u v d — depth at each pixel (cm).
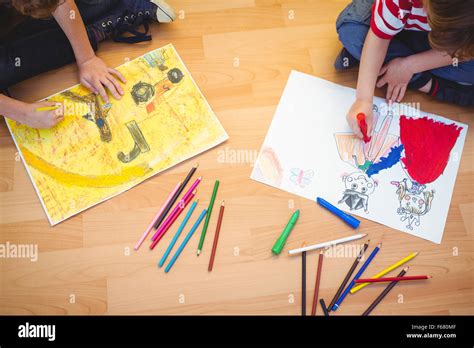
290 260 90
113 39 105
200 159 96
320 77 103
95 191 93
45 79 101
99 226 91
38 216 92
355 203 93
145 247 90
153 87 101
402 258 91
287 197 94
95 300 87
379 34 87
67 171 94
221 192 94
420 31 96
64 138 96
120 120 98
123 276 88
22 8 75
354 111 94
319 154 96
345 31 96
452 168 96
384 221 92
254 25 108
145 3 102
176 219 92
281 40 107
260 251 90
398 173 95
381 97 101
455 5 62
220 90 101
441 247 91
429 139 98
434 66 94
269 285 88
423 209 93
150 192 93
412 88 101
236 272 89
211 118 98
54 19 99
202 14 108
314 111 99
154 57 104
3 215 91
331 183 94
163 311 87
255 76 103
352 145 97
